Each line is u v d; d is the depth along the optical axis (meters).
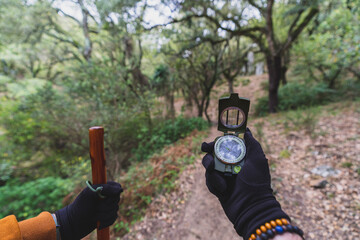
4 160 5.41
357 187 2.81
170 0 5.45
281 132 5.16
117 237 3.06
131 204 3.61
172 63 9.09
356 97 7.06
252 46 10.65
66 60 8.55
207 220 2.95
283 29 9.79
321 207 2.72
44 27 7.15
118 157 5.77
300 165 3.65
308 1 5.79
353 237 2.25
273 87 8.72
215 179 0.68
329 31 5.17
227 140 0.75
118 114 5.70
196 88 9.79
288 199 2.97
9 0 5.58
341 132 4.35
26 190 3.59
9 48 7.47
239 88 15.27
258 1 6.92
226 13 7.12
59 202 3.52
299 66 9.93
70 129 5.23
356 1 4.11
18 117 6.14
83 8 5.59
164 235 2.90
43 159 6.46
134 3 5.15
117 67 6.35
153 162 5.23
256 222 0.54
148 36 7.25
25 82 7.53
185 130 7.18
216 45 8.65
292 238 0.48
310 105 7.56
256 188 0.61
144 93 7.07
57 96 5.54
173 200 3.53
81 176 4.07
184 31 7.96
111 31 6.85
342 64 6.64
